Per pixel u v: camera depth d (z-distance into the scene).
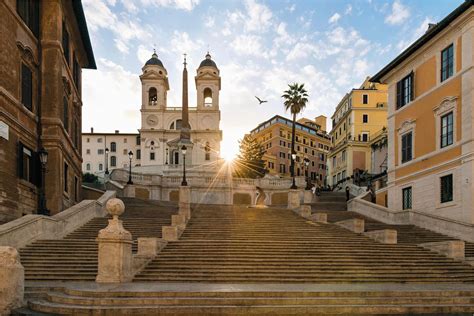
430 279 13.27
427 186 24.33
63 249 14.83
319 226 20.70
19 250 14.40
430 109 24.48
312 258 14.67
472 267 14.54
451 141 22.56
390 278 13.17
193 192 44.94
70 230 18.36
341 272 13.44
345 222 20.44
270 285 11.62
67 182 24.97
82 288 10.37
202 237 17.64
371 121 66.25
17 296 9.27
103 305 9.41
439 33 23.39
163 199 44.34
